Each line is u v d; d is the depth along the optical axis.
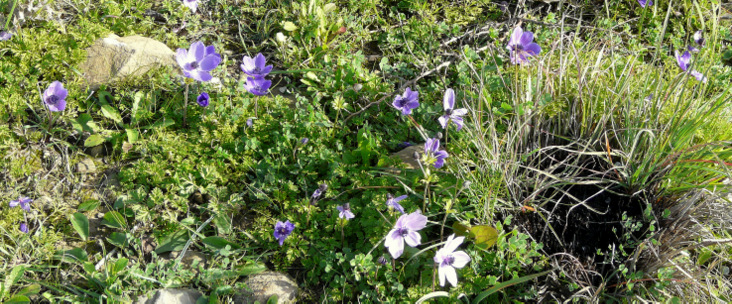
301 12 0.80
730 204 0.61
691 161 0.61
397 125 0.74
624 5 0.93
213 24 0.84
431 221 0.59
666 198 0.63
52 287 0.54
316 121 0.70
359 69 0.77
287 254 0.58
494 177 0.62
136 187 0.64
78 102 0.69
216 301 0.54
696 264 0.58
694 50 0.75
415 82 0.79
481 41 0.87
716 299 0.57
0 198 0.61
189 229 0.59
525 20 0.88
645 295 0.57
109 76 0.71
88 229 0.60
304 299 0.57
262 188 0.64
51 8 0.76
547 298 0.58
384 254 0.58
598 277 0.60
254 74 0.67
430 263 0.58
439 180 0.64
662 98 0.69
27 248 0.57
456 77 0.80
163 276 0.56
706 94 0.75
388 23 0.88
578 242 0.61
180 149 0.66
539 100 0.65
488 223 0.60
